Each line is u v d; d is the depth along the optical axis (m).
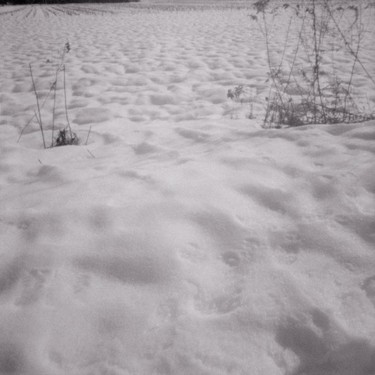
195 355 0.87
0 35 9.69
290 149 1.97
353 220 1.27
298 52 5.89
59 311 0.99
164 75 4.95
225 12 16.72
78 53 6.76
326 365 0.84
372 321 0.91
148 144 2.48
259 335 0.91
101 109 3.61
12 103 3.96
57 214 1.44
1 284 1.11
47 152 2.53
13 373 0.85
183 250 1.21
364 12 10.00
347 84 4.06
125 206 1.46
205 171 1.75
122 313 0.98
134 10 20.23
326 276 1.06
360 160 1.70
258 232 1.28
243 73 4.86
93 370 0.85
